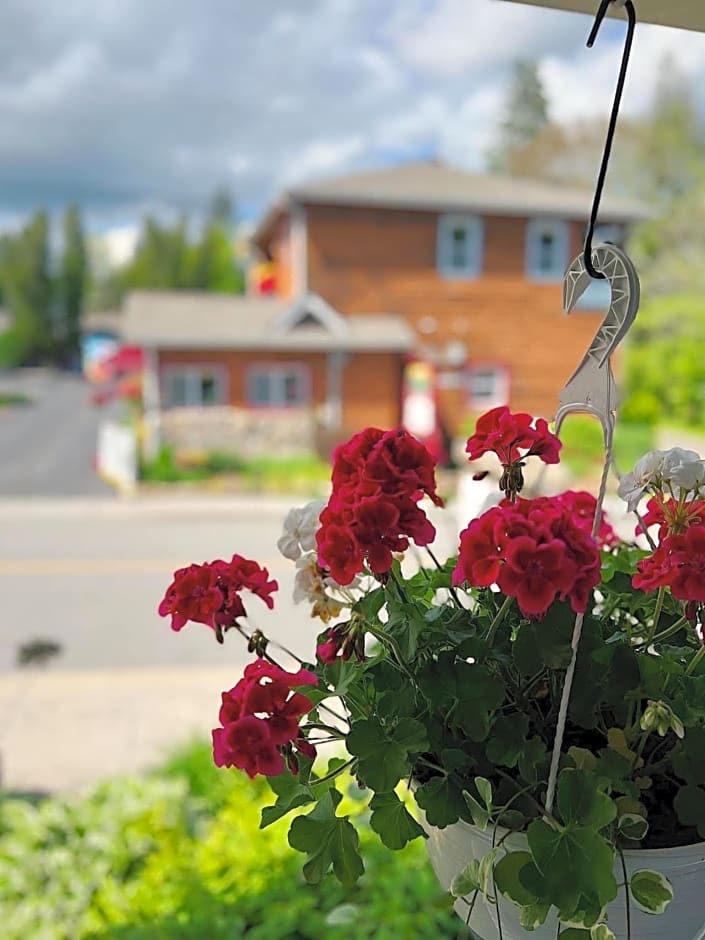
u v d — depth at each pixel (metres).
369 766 0.72
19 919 2.01
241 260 37.94
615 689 0.76
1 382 29.88
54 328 38.78
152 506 9.10
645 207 12.53
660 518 0.85
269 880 2.03
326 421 11.81
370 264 12.04
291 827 0.76
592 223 0.72
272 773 0.71
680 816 0.71
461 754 0.74
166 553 7.10
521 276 12.34
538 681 0.82
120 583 6.20
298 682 0.75
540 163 16.72
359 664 0.78
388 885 1.87
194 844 2.29
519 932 0.73
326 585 0.88
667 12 0.92
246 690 0.74
